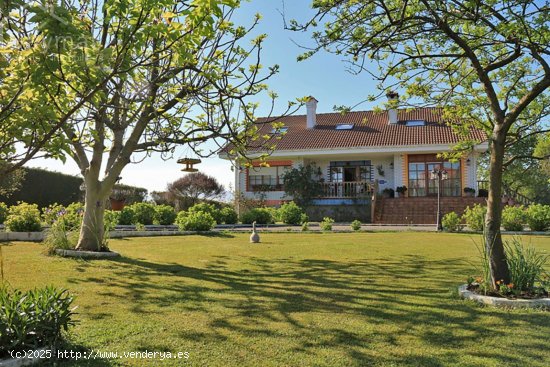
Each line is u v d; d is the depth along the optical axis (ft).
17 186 64.64
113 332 12.51
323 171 89.51
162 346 11.46
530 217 51.88
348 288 19.08
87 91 10.33
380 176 86.53
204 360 10.56
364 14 17.90
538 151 77.61
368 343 11.87
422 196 80.89
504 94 23.85
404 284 19.98
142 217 56.65
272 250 33.47
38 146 8.87
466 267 25.05
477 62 17.80
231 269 24.31
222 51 20.39
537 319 14.07
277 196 88.63
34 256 26.61
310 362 10.49
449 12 16.79
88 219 28.45
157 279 20.90
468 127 28.22
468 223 54.85
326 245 37.19
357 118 98.73
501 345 11.71
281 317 14.33
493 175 17.63
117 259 27.14
